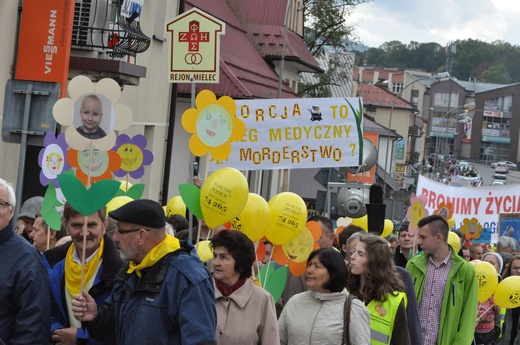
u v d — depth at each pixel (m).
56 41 17.12
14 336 7.41
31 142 10.73
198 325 6.88
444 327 12.04
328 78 65.75
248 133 13.39
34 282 7.43
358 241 10.00
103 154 10.56
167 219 12.88
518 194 22.86
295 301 9.31
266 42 50.81
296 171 51.91
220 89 36.59
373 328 9.83
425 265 12.19
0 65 17.19
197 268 7.07
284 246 10.91
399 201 23.70
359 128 13.27
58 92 10.70
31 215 10.89
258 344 8.30
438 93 193.62
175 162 35.78
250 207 10.27
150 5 26.58
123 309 7.15
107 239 8.09
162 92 29.30
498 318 15.27
